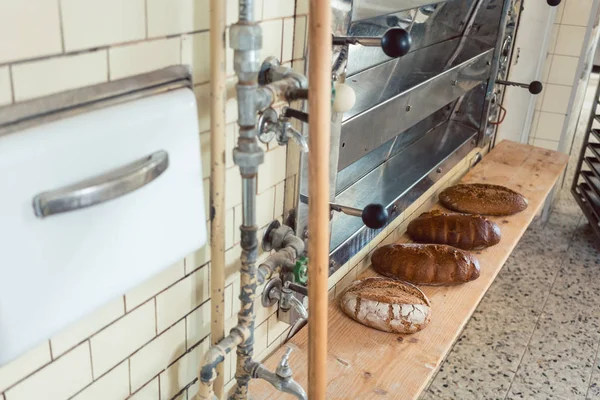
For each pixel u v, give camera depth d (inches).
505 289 117.6
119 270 33.8
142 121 33.2
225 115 40.4
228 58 42.1
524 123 145.5
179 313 44.7
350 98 49.2
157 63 35.9
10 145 26.8
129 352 40.7
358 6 50.2
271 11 44.4
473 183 96.3
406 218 84.3
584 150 148.5
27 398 33.6
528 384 91.7
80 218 30.5
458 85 86.5
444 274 67.2
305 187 53.9
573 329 106.2
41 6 28.5
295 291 53.9
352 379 53.6
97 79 32.2
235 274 49.9
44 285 29.5
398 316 59.4
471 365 95.3
